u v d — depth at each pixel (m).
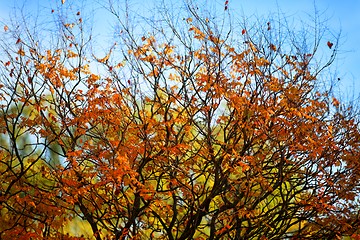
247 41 13.84
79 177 12.68
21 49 14.72
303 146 13.40
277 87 13.66
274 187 13.74
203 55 13.59
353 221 14.79
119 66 13.77
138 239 13.50
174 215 13.75
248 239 14.83
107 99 13.06
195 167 15.53
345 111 15.60
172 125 13.12
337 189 14.71
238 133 13.91
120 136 13.54
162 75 14.04
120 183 11.75
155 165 13.01
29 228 14.12
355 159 14.78
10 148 15.84
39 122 14.23
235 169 12.73
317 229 14.84
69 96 14.59
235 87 13.70
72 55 14.77
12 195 13.01
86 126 13.48
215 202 14.64
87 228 16.05
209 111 13.25
